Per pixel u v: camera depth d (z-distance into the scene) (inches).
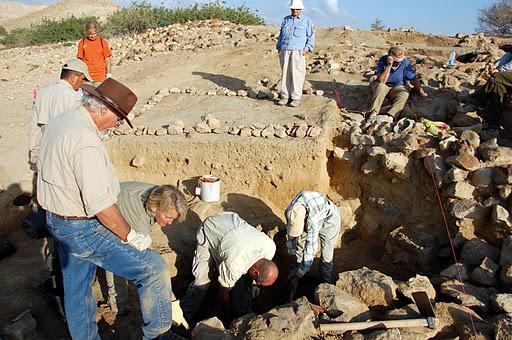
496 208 166.7
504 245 159.0
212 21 495.8
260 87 288.4
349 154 217.3
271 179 220.2
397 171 199.8
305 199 164.6
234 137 224.5
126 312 155.8
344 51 343.6
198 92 293.0
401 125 218.7
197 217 203.2
